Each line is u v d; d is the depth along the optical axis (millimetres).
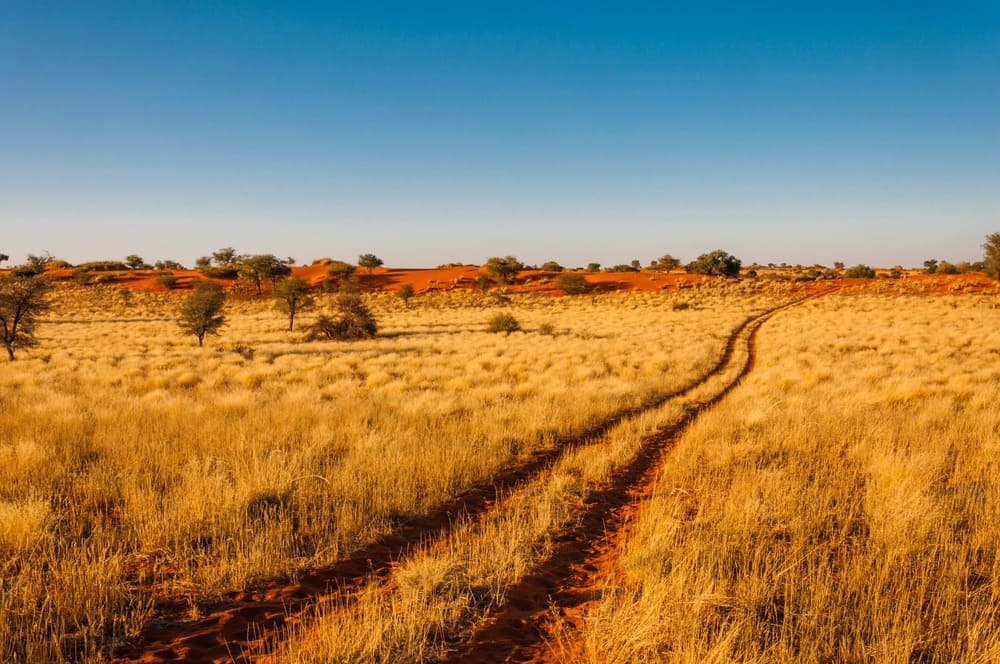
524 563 5516
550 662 3982
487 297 79062
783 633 3914
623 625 4105
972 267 86688
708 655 3611
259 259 85500
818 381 19062
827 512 6590
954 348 27516
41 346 34750
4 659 3797
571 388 17156
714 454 9430
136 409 12930
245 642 4277
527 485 8484
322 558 5723
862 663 3787
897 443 9727
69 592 4656
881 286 67625
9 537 5723
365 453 9133
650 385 18406
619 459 9719
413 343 34125
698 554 5266
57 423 11023
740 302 63625
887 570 4898
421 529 6719
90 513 6805
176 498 7039
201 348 32688
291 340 38844
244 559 5406
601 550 6137
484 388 17391
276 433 10641
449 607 4609
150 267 120500
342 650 3787
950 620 4234
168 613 4707
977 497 6938
